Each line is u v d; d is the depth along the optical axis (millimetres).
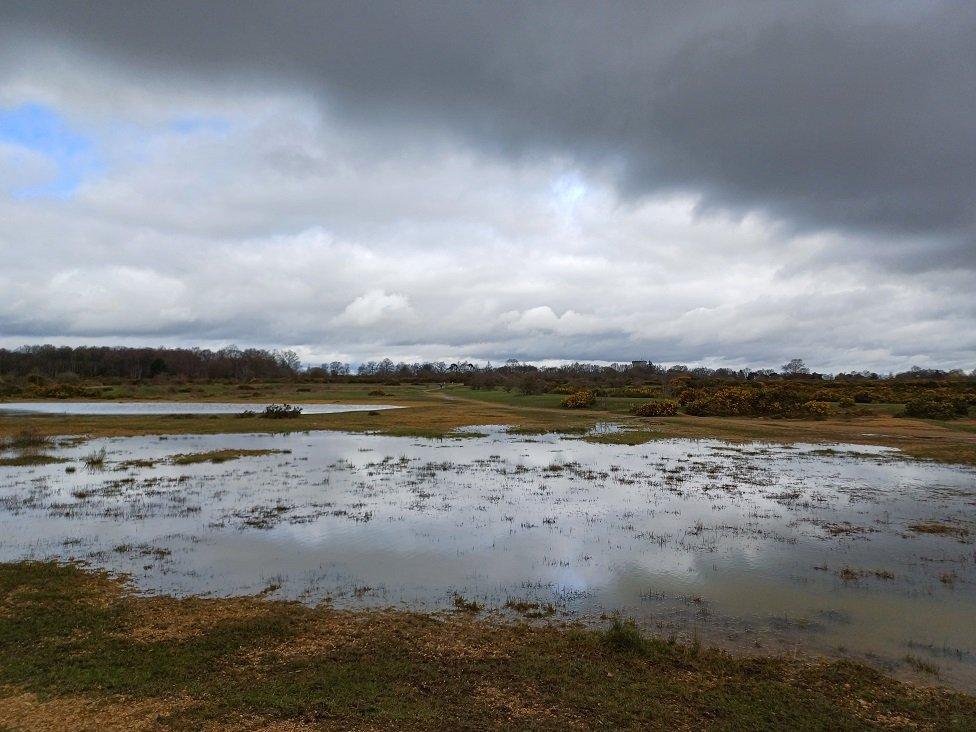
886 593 11250
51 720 6805
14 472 23594
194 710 7023
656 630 9547
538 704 7219
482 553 13586
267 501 18703
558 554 13539
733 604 10688
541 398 76625
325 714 6953
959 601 10883
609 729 6727
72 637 8984
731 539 14828
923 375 134375
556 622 9812
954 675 8164
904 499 19562
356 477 23125
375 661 8273
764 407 52844
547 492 20438
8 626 9336
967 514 17562
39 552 13422
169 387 100688
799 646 9016
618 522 16438
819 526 16125
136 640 8906
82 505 17984
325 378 139375
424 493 20156
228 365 153500
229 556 13219
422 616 9938
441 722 6820
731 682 7797
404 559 13117
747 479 23125
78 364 141875
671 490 20875
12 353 141375
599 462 27562
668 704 7254
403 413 57281
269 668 8062
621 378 111938
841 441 35500
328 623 9609
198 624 9508
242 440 35938
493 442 35625
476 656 8461
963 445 32906
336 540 14523
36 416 50906
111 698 7281
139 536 14758
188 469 24672
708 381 91500
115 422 44281
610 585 11594
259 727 6703
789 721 6934
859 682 7840
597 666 8164
